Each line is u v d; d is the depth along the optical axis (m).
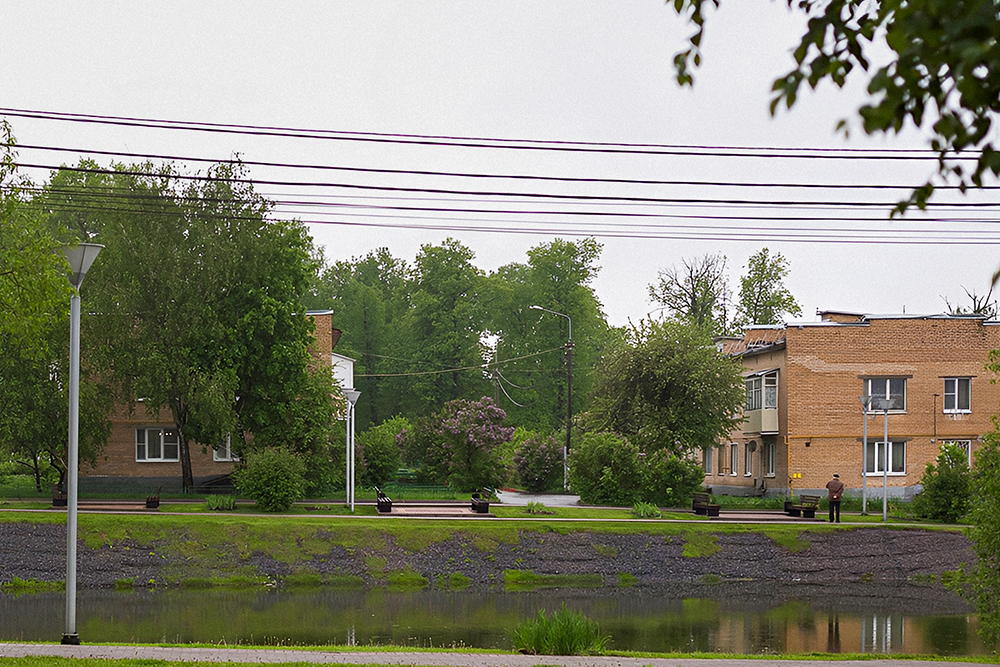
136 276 40.72
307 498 44.41
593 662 15.12
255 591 29.91
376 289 95.62
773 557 35.31
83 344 39.72
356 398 39.56
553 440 54.91
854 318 55.22
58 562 31.08
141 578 30.91
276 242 43.12
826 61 3.87
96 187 36.28
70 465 15.80
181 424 43.25
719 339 64.19
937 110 3.45
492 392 81.00
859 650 21.53
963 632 24.41
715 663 15.47
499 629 23.06
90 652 14.44
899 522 39.16
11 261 14.27
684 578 34.03
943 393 48.06
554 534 34.94
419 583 31.89
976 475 17.75
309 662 14.06
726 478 58.19
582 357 77.44
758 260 78.75
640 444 46.22
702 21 4.23
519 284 81.94
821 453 47.56
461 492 48.91
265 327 41.59
